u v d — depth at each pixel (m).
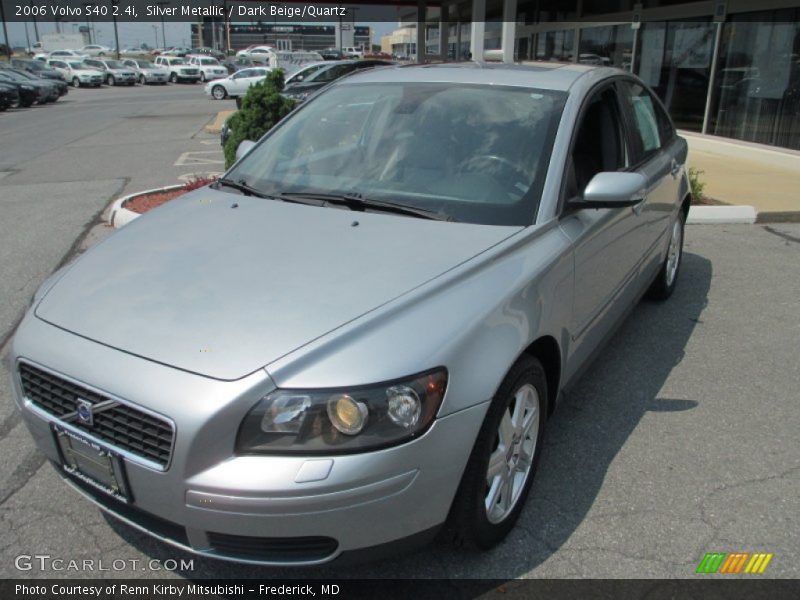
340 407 2.09
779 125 11.47
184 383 2.13
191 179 10.39
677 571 2.61
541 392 2.85
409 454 2.15
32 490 3.07
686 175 5.33
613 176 3.10
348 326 2.26
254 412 2.09
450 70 3.92
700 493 3.07
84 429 2.33
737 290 5.68
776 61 11.43
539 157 3.18
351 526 2.13
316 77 17.97
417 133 3.47
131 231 3.16
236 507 2.07
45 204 8.98
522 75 3.71
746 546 2.74
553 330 2.85
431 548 2.70
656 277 5.10
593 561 2.66
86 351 2.32
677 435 3.54
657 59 14.48
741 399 3.91
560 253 2.93
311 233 2.91
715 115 13.01
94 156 13.72
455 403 2.26
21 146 15.59
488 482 2.55
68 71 44.62
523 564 2.64
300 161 3.64
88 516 2.90
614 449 3.40
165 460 2.14
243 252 2.77
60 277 2.86
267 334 2.25
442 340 2.29
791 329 4.89
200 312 2.38
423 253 2.70
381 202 3.14
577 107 3.40
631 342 4.66
